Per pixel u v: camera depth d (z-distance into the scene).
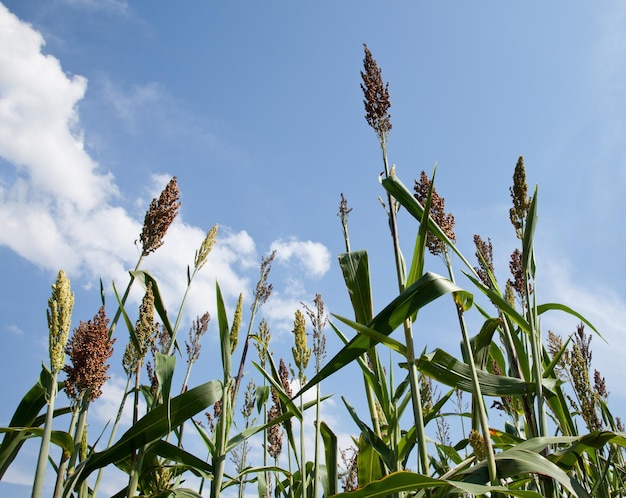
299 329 1.81
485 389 1.29
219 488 1.38
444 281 1.21
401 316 1.23
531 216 1.33
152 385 1.67
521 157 1.41
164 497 1.42
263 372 1.54
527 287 1.30
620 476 1.52
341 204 1.77
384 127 1.48
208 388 1.40
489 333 1.41
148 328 1.47
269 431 1.99
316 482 1.52
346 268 1.39
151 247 1.60
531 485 1.39
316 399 1.66
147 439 1.35
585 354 1.47
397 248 1.38
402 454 1.36
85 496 1.36
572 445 1.18
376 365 1.39
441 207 1.44
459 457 1.60
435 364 1.31
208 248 1.61
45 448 1.15
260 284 1.66
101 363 1.28
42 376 1.38
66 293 1.23
